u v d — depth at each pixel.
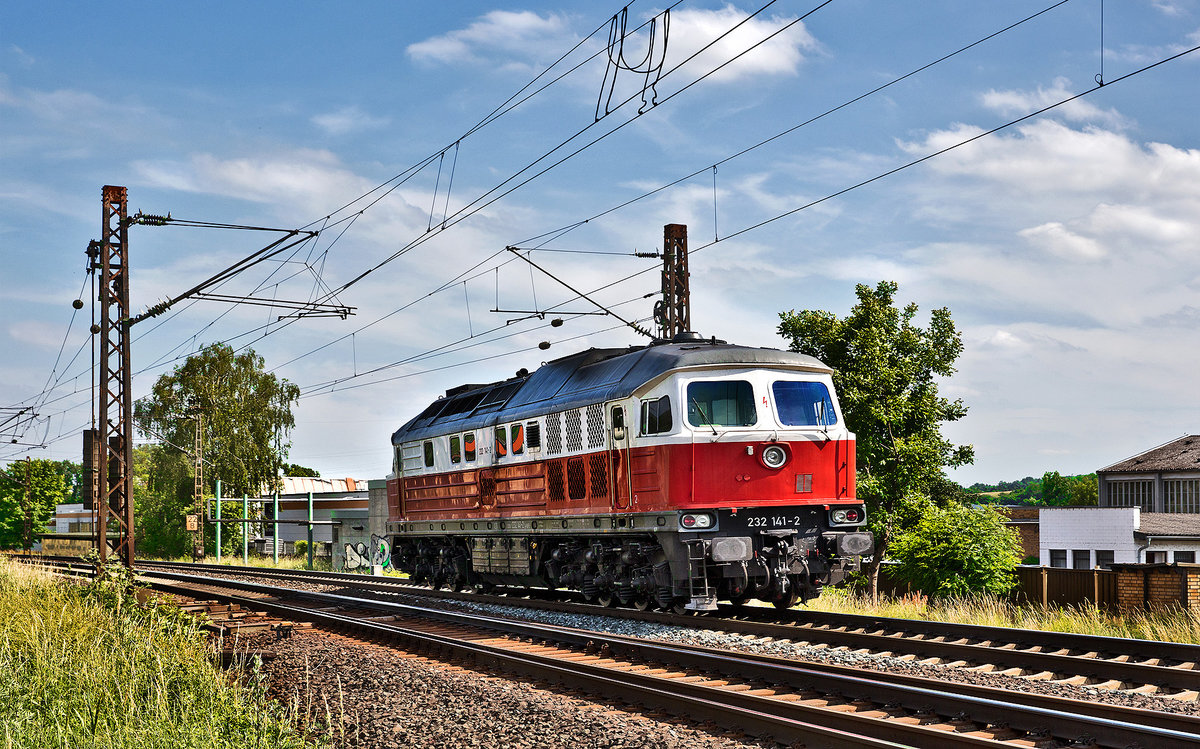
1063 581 19.16
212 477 60.81
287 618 16.81
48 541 68.31
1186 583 15.77
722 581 15.05
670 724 8.40
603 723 8.28
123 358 24.70
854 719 7.80
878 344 28.59
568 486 16.92
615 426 15.69
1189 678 9.19
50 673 10.04
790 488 14.92
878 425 28.69
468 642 12.43
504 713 8.88
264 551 59.94
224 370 60.94
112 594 16.84
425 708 9.24
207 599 21.11
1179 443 50.84
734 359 15.03
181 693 9.21
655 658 11.38
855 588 27.31
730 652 11.17
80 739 7.91
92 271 25.33
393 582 26.14
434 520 22.06
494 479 19.41
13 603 14.81
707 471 14.47
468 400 21.59
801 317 29.83
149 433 62.44
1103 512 39.78
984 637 12.02
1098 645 11.02
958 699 8.21
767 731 7.80
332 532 50.97
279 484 60.81
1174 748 6.82
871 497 28.28
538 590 20.59
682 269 27.14
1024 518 47.03
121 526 24.62
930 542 20.86
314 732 8.55
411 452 23.48
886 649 11.80
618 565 16.28
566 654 12.12
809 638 12.63
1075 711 8.09
